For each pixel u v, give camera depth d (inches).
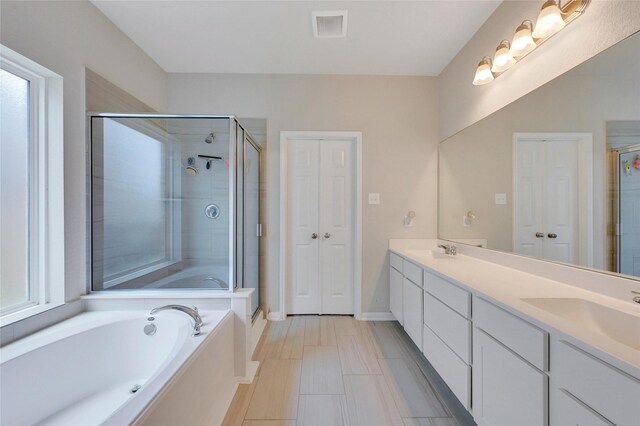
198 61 99.3
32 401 49.5
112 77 79.0
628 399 25.7
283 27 80.8
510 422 41.9
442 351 64.8
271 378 71.7
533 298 44.7
